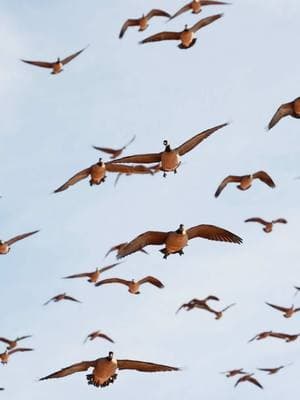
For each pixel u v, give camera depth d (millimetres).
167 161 20984
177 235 17484
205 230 17734
